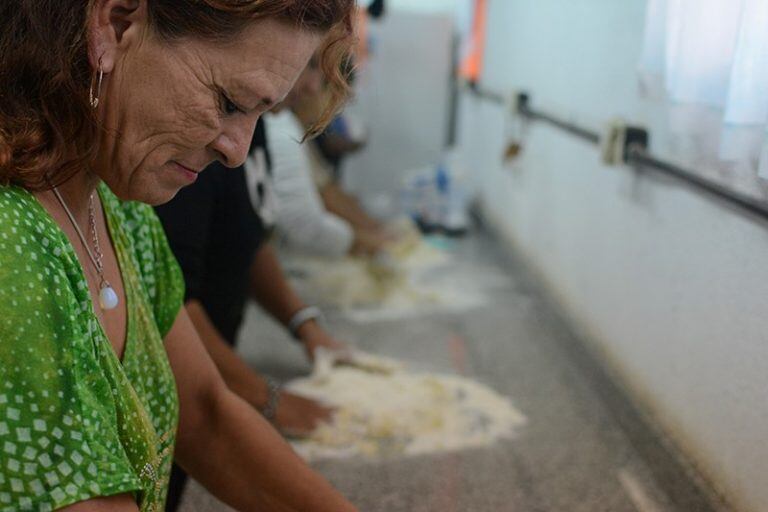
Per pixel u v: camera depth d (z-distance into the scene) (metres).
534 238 2.04
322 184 2.21
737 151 0.88
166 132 0.52
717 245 0.99
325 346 1.48
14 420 0.45
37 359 0.46
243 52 0.50
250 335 1.65
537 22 2.04
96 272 0.61
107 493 0.46
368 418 1.24
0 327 0.45
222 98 0.52
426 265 2.18
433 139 3.38
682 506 1.00
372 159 3.36
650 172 1.22
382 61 3.26
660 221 1.18
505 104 2.38
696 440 1.04
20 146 0.48
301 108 1.67
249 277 1.49
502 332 1.67
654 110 1.22
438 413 1.27
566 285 1.73
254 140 1.23
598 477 1.08
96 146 0.52
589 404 1.32
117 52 0.50
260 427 0.80
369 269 1.97
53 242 0.50
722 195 0.93
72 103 0.49
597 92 1.52
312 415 1.22
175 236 0.99
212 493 0.81
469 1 3.04
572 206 1.68
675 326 1.12
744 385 0.91
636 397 1.28
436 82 3.31
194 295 1.04
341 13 0.54
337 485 1.06
